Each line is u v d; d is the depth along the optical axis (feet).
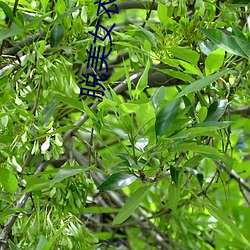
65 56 9.64
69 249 8.45
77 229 8.62
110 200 14.14
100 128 8.56
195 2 9.69
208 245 14.62
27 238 8.64
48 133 8.54
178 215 13.83
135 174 8.64
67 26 9.12
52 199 8.73
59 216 8.66
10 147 8.59
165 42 9.71
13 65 9.29
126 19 12.57
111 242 14.75
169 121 8.57
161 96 8.84
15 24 8.91
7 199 9.25
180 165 10.37
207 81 7.94
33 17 9.60
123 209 8.47
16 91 9.01
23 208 8.82
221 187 13.57
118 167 8.80
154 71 11.96
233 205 14.99
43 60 8.62
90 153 10.79
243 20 10.59
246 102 10.59
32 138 8.70
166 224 14.53
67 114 12.82
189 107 8.79
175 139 8.52
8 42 10.20
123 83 10.66
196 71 9.14
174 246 14.78
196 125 8.59
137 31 9.83
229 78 10.91
